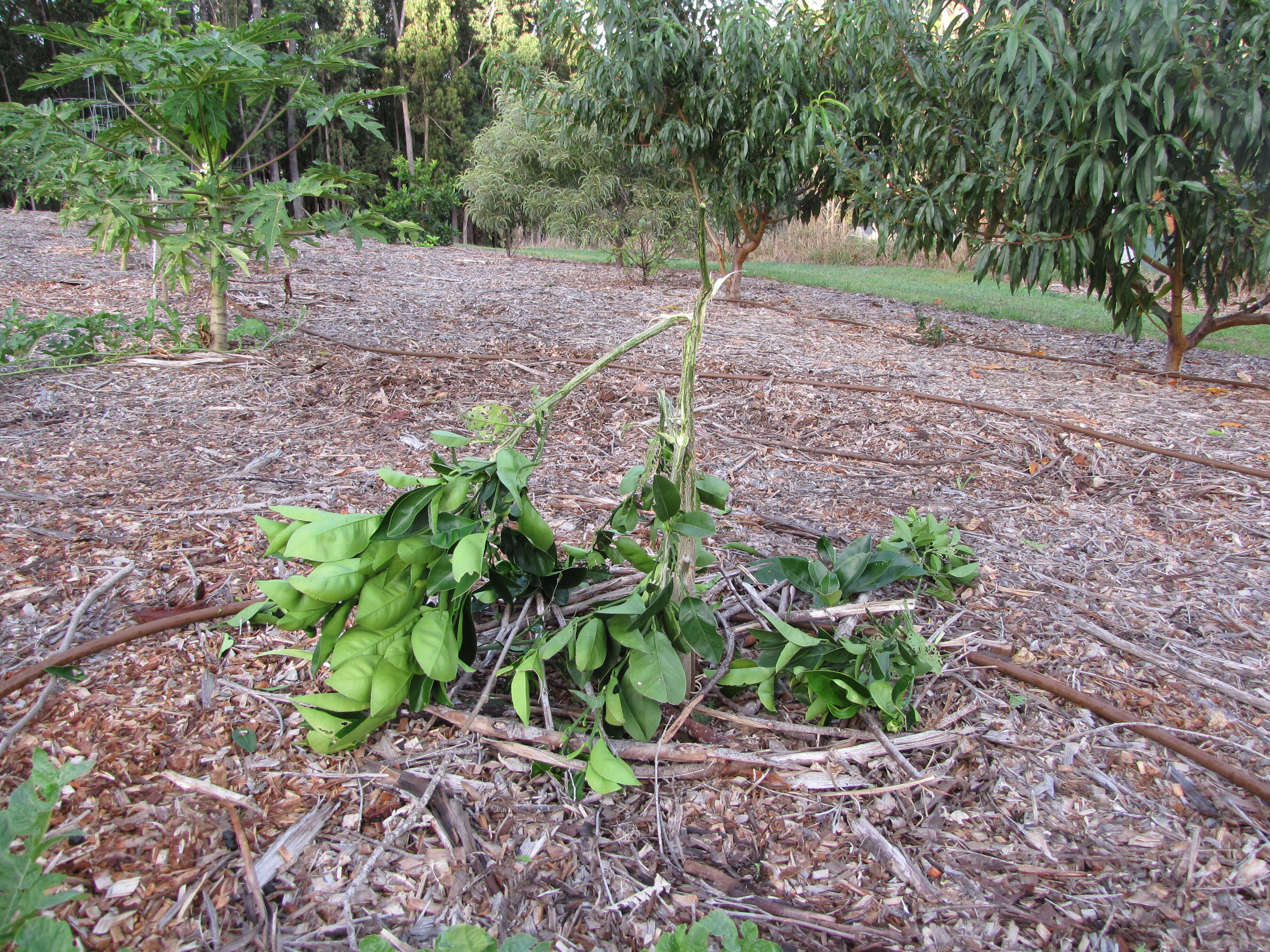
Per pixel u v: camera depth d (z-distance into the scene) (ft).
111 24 12.60
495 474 5.20
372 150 83.87
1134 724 5.88
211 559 7.89
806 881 4.62
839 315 26.07
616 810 5.07
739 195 24.73
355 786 5.15
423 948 4.06
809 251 53.26
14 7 69.77
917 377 16.90
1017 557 8.85
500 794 5.13
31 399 12.26
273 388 13.50
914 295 33.19
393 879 4.48
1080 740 5.85
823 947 4.21
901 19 16.58
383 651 5.04
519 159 36.45
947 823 5.06
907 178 18.34
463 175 41.16
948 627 7.29
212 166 13.98
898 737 5.67
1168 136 13.57
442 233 52.60
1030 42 13.71
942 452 12.28
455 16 93.35
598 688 5.97
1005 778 5.45
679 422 5.30
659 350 18.12
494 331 19.27
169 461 10.36
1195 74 13.26
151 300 15.03
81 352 14.26
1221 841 4.98
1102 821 5.12
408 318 20.26
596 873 4.59
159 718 5.67
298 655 5.10
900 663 5.73
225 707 5.84
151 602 7.13
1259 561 8.87
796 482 11.00
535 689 6.12
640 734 5.30
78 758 5.22
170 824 4.74
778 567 6.95
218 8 70.08
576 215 31.78
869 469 11.63
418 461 10.71
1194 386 17.24
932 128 17.06
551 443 11.88
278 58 13.24
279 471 10.18
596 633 5.07
